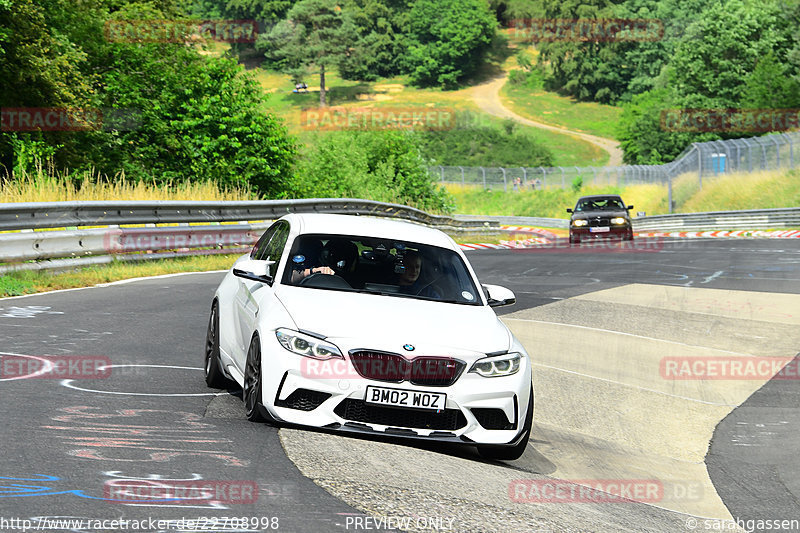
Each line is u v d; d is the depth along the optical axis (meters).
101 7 74.88
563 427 19.06
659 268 49.09
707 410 21.16
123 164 69.19
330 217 17.75
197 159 71.88
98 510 9.27
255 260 16.67
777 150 120.06
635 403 21.45
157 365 18.89
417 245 16.88
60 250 34.62
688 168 134.62
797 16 189.12
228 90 73.75
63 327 22.66
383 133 111.06
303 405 13.65
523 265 51.12
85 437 12.31
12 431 12.30
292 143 76.50
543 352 26.16
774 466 16.97
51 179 42.50
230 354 16.28
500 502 11.52
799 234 86.56
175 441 12.51
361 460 12.43
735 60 188.00
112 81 70.19
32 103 60.66
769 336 29.50
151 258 40.91
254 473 11.22
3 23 58.69
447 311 15.13
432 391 13.61
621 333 29.39
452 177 191.88
